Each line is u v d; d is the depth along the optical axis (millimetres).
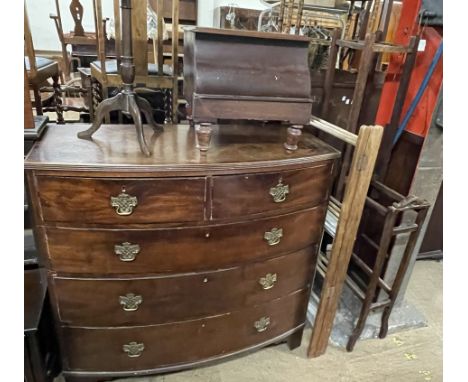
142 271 1161
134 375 1357
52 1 4047
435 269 2332
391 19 2010
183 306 1268
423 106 1550
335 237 1391
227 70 1082
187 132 1370
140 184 1035
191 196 1094
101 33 1410
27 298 1247
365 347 1694
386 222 1446
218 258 1225
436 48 1469
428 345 1729
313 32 2219
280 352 1644
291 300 1496
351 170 1283
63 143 1150
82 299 1171
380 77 1797
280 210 1250
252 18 3182
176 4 1418
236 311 1368
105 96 1512
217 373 1514
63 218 1042
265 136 1416
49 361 1326
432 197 1693
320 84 1804
